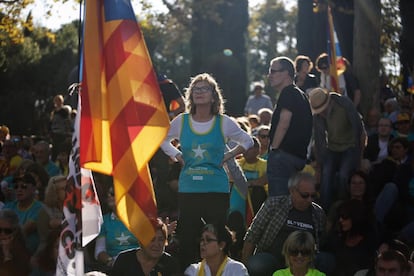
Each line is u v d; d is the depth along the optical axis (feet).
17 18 106.93
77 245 36.17
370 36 78.69
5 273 51.08
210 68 132.87
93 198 37.04
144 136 36.42
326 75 73.87
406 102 81.46
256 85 108.68
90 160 36.29
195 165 50.06
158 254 44.11
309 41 115.85
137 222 36.47
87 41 36.68
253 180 59.88
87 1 36.73
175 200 61.05
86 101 36.42
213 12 129.39
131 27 36.60
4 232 51.16
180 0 132.98
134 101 36.37
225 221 50.24
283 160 52.39
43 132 194.08
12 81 203.31
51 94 206.90
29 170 63.52
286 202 50.26
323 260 49.83
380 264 44.24
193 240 49.98
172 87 69.31
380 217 58.18
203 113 50.39
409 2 87.25
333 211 53.01
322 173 61.98
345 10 96.63
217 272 44.96
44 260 51.98
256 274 48.52
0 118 201.36
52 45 211.41
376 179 62.03
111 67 36.50
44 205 55.42
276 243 50.26
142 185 36.42
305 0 115.96
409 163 59.31
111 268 46.80
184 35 209.05
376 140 70.49
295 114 52.42
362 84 78.69
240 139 50.60
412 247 53.88
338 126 61.57
